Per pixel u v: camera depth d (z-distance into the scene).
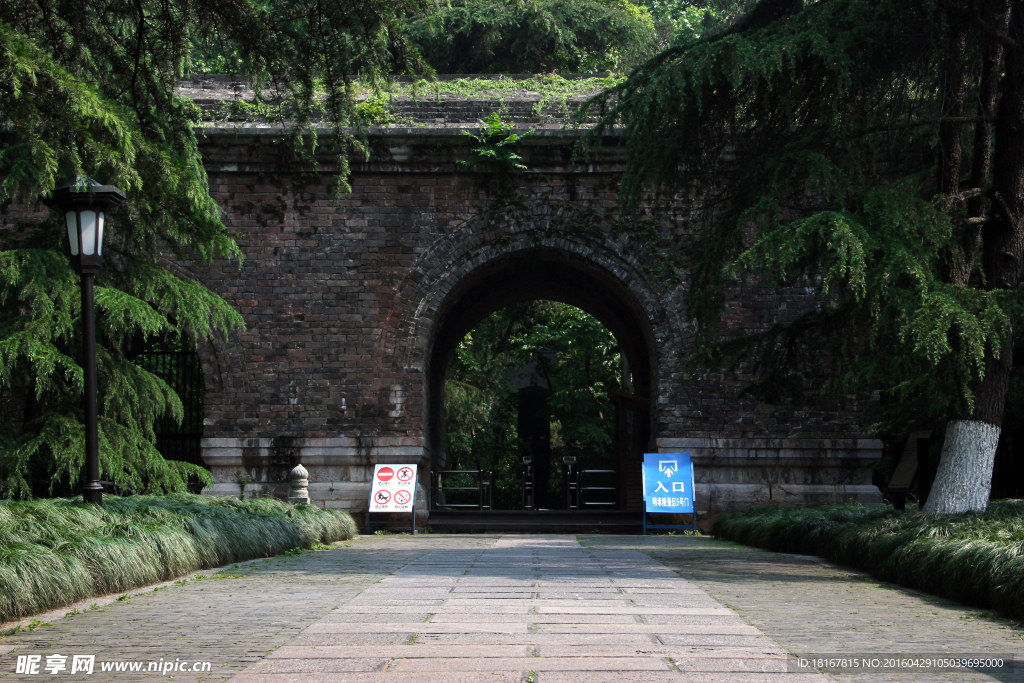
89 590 6.66
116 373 12.92
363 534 17.14
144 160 8.38
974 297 9.03
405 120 18.30
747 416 17.66
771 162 9.94
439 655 4.34
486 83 19.72
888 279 8.79
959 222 9.92
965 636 5.19
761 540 12.85
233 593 7.05
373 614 5.75
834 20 9.91
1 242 17.12
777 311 17.73
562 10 29.05
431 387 22.12
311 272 17.88
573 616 5.62
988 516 8.82
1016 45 9.97
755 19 11.20
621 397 21.41
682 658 4.27
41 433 12.26
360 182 18.08
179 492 12.91
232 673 4.00
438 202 18.09
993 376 9.87
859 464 17.53
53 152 7.46
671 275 17.92
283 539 11.66
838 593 7.31
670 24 31.38
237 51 9.75
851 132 10.09
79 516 7.88
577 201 18.11
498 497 32.38
